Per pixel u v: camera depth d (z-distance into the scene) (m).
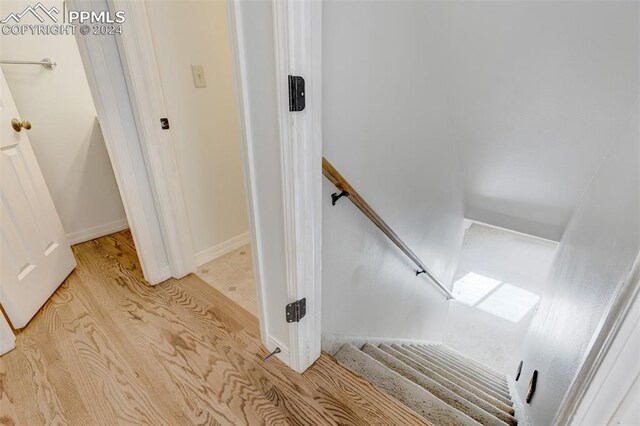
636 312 0.55
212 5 1.78
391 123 1.51
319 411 1.10
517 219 2.71
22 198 1.57
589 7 1.22
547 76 1.55
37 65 2.00
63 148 2.21
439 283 2.80
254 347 1.38
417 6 1.43
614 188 1.28
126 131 1.54
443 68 1.78
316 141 0.93
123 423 1.06
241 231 2.35
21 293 1.50
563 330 1.42
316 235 1.07
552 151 1.93
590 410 0.66
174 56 1.68
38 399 1.14
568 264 1.85
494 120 1.95
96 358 1.31
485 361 2.97
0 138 1.46
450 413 1.21
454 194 2.70
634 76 1.33
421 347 2.67
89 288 1.80
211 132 1.97
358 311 1.73
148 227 1.74
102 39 1.38
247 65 0.89
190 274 1.96
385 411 1.11
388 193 1.67
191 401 1.14
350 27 1.09
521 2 1.33
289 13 0.74
